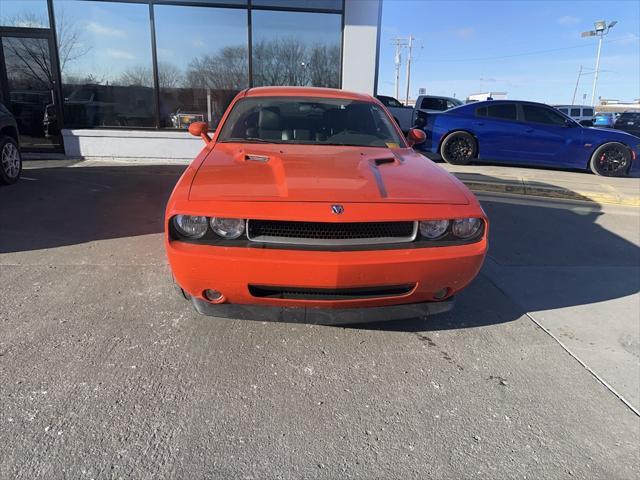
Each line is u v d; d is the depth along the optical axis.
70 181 7.19
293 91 4.24
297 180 2.71
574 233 5.56
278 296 2.55
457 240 2.64
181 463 1.96
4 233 4.68
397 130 4.05
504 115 9.73
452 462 2.05
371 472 1.98
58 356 2.63
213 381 2.50
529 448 2.15
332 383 2.55
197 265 2.42
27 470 1.87
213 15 9.11
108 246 4.41
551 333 3.20
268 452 2.05
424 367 2.74
